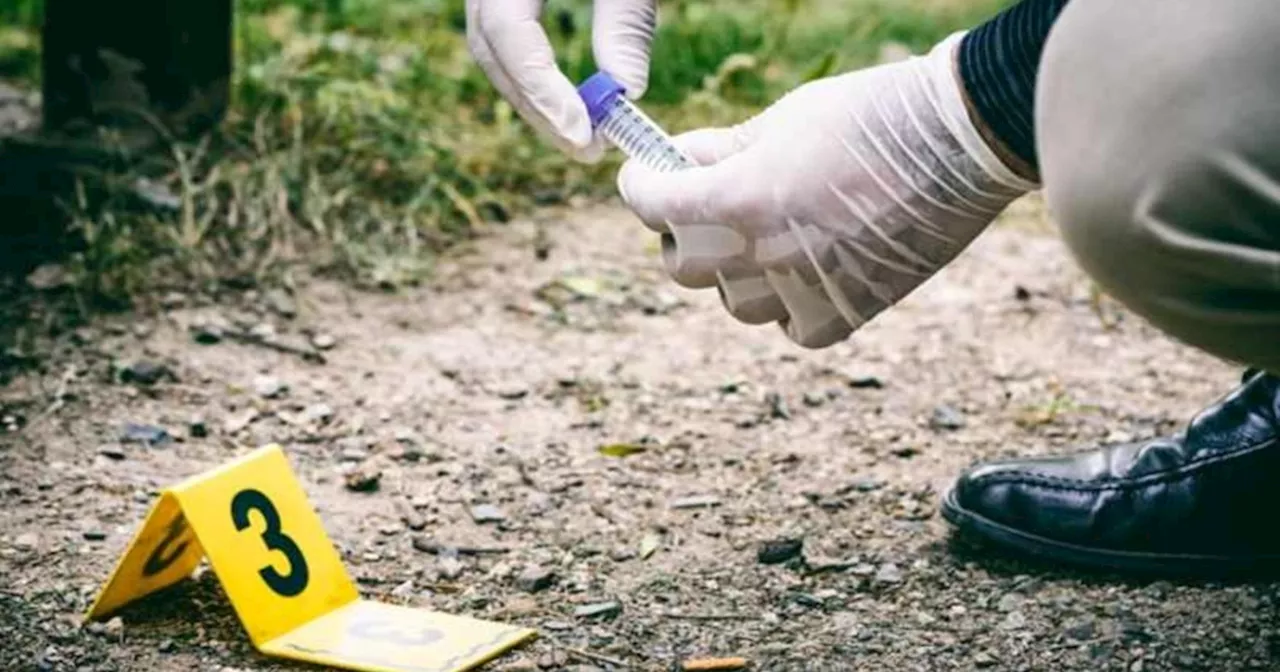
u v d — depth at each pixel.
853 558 2.75
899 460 3.17
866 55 5.53
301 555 2.50
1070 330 3.84
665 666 2.41
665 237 2.41
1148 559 2.66
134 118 4.09
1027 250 4.31
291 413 3.26
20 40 4.87
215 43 4.16
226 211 4.00
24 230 3.77
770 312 2.43
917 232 2.33
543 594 2.63
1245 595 2.61
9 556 2.66
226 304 3.67
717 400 3.42
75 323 3.51
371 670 2.34
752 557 2.77
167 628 2.47
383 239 3.99
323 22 5.16
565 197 4.42
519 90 2.46
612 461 3.12
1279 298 1.90
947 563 2.74
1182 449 2.68
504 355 3.57
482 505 2.93
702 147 2.47
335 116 4.34
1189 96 1.87
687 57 5.11
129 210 3.89
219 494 2.44
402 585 2.65
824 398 3.44
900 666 2.41
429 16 5.36
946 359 3.66
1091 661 2.42
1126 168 1.91
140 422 3.17
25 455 3.01
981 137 2.25
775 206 2.29
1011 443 3.27
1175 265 1.92
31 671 2.34
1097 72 1.93
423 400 3.35
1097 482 2.70
